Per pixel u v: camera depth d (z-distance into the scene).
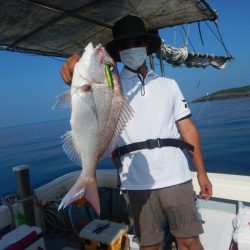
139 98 1.27
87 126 0.95
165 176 1.25
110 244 1.63
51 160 10.20
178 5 1.92
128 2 1.80
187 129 1.39
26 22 1.83
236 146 8.55
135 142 1.25
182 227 1.28
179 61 3.22
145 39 1.34
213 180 2.01
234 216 1.96
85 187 0.93
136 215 1.31
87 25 2.08
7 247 1.44
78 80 0.95
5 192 6.74
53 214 2.11
